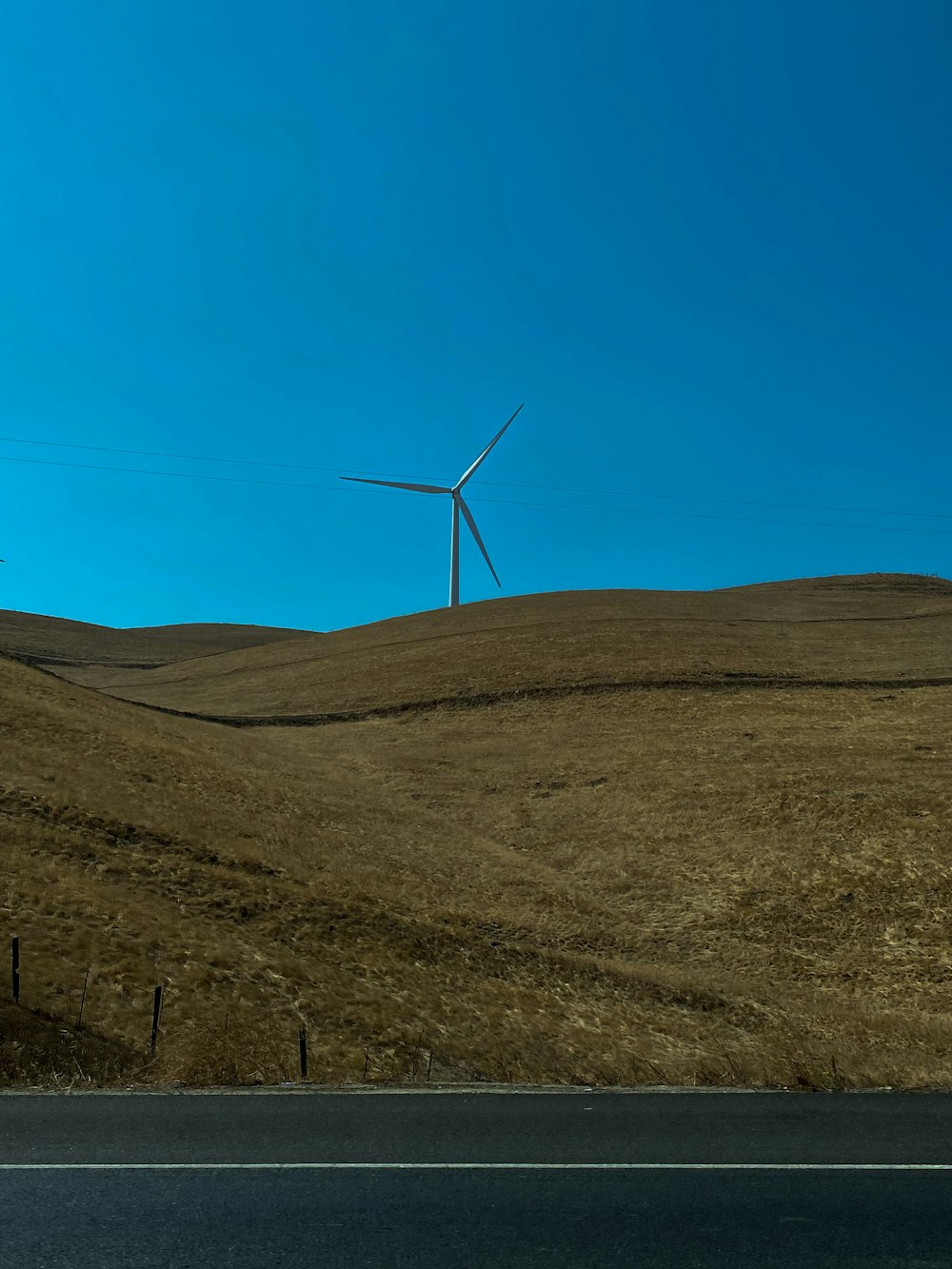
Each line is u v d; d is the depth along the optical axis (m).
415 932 29.30
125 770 40.12
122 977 20.69
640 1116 10.30
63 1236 6.75
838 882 36.62
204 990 21.34
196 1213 7.19
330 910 29.41
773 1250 6.68
